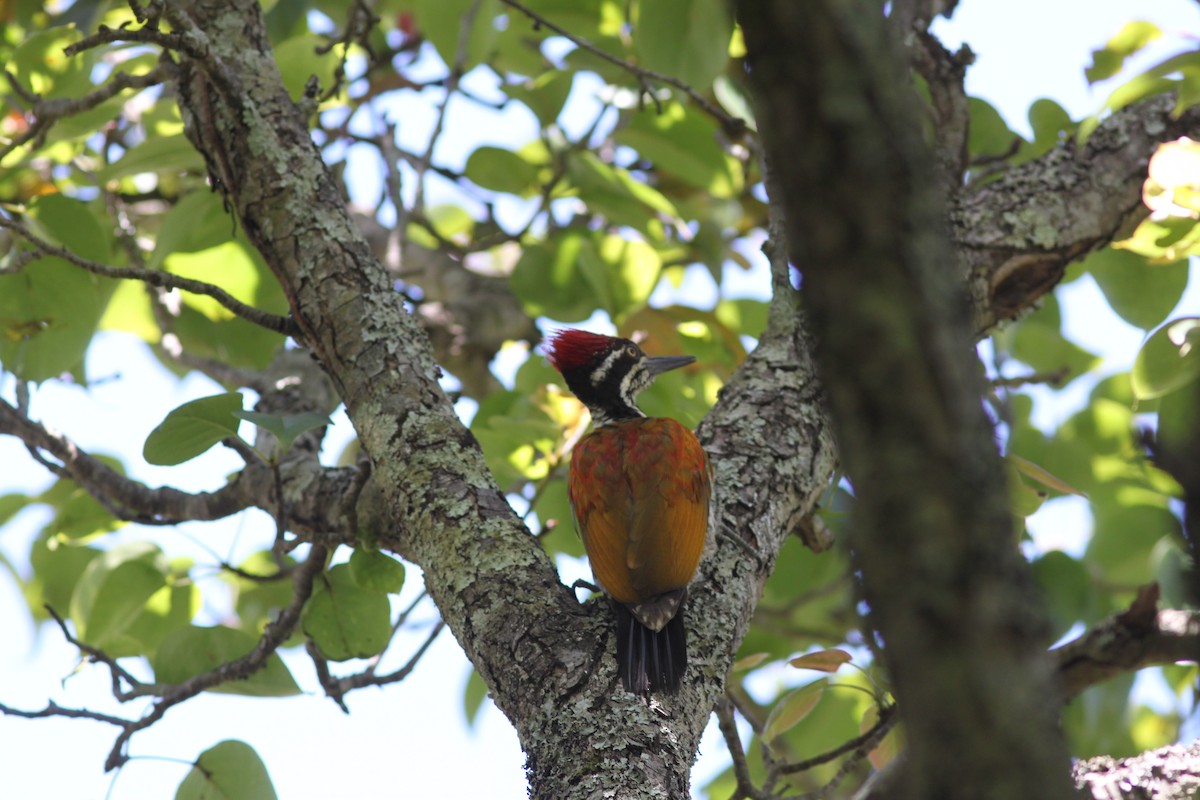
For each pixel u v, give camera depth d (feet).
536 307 44.70
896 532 7.71
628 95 47.14
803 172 7.97
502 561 24.17
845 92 7.92
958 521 7.66
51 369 36.86
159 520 35.04
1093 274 38.04
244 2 31.63
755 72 8.11
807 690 30.66
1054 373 47.50
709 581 26.11
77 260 27.91
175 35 27.07
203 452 29.27
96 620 37.04
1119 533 44.86
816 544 31.35
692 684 23.54
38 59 36.17
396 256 45.78
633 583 24.84
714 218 50.72
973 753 7.41
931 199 8.00
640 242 43.86
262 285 41.04
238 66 30.60
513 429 35.45
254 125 29.27
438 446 26.40
